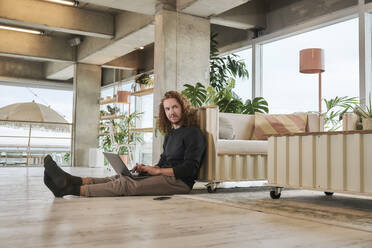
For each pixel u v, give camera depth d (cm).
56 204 228
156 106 564
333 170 250
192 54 580
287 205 241
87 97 963
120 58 983
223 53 740
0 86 1162
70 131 1055
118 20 757
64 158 1121
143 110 1011
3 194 286
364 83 483
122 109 1080
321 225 173
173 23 571
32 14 691
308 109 579
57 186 260
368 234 155
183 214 196
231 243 133
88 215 188
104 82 1199
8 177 489
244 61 699
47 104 1226
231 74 670
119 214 192
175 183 286
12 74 1134
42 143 1092
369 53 491
